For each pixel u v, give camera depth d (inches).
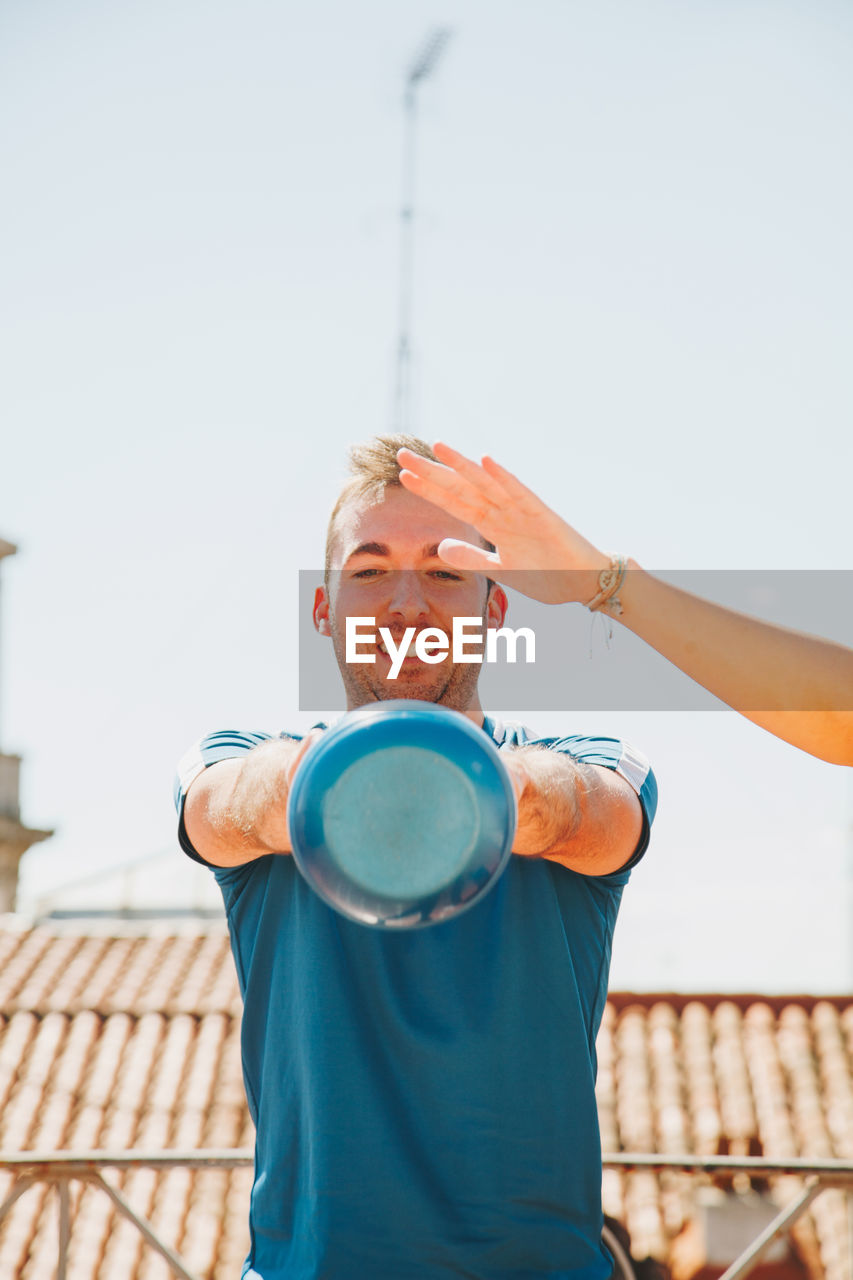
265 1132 69.1
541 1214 64.9
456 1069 64.9
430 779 48.9
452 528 68.5
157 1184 400.8
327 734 50.5
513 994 66.2
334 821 48.8
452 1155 64.1
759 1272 276.1
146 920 587.2
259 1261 68.1
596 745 71.8
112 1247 375.9
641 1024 485.7
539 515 62.3
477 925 67.5
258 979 71.0
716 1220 280.2
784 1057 461.4
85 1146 414.0
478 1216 63.7
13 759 733.3
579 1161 66.1
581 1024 67.3
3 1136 418.0
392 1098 65.1
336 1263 62.9
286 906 70.0
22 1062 458.3
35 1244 377.7
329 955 66.7
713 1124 424.5
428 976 65.9
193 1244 374.9
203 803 68.2
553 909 68.1
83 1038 469.1
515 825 50.4
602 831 64.3
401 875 48.8
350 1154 63.7
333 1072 64.7
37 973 517.3
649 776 71.7
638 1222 374.9
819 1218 349.7
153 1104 431.5
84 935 544.1
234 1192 398.6
